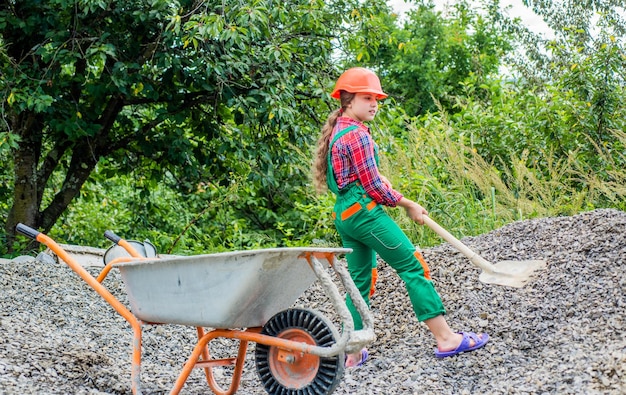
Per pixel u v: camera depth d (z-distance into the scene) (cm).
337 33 1073
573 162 834
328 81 1025
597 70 916
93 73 1071
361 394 403
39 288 634
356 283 456
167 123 1136
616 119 901
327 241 946
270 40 955
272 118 979
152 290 372
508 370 414
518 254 569
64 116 996
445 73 2066
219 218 1355
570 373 369
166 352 515
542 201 804
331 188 442
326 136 441
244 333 358
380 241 431
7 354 430
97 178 1272
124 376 435
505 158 947
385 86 2038
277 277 350
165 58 932
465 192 820
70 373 422
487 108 1087
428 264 592
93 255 833
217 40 952
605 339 420
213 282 346
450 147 833
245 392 427
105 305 614
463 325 489
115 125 1164
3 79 921
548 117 919
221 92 957
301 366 358
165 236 1205
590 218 587
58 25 971
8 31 1000
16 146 898
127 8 950
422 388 405
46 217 1103
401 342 496
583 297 477
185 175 1152
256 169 1098
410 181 802
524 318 475
